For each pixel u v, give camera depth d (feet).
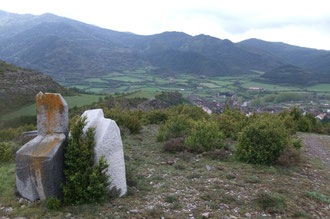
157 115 69.05
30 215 13.66
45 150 14.84
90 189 14.75
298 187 19.76
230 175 21.53
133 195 16.98
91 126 16.35
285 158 25.39
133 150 32.19
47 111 15.80
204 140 31.73
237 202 16.14
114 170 16.25
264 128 27.76
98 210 14.29
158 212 14.21
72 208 14.35
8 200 15.34
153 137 43.75
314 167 27.35
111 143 16.16
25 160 14.94
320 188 20.11
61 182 15.21
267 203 15.92
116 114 47.50
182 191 18.01
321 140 53.31
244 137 27.89
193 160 27.50
